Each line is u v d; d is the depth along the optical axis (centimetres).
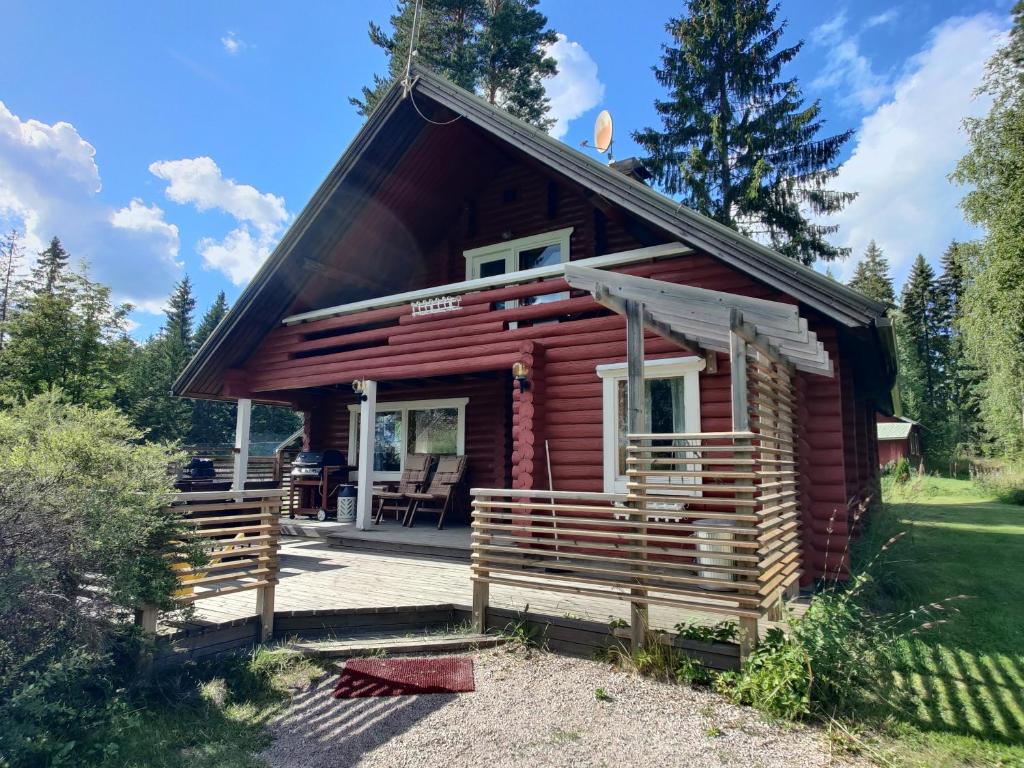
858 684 361
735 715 344
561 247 945
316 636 462
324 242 934
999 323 1678
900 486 1228
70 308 1536
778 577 434
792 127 1783
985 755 300
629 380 448
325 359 920
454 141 927
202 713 347
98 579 331
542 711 351
